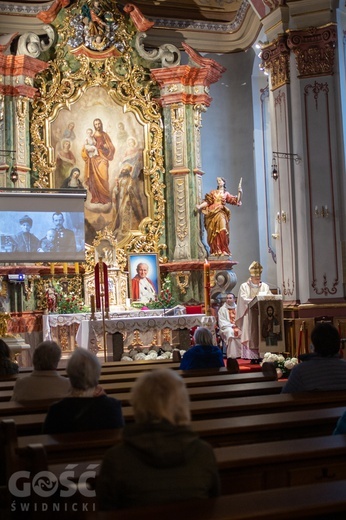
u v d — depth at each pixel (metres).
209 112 18.75
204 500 2.99
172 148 17.56
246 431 4.45
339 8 15.50
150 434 3.10
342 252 15.08
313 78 15.33
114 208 17.34
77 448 4.06
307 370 5.85
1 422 4.18
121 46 17.55
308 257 15.15
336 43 15.31
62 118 17.12
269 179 18.30
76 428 4.50
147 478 3.04
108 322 14.39
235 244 18.56
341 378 5.83
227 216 17.38
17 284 15.98
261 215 18.42
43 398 5.84
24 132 16.48
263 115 18.52
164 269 17.45
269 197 18.25
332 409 4.92
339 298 15.05
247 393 6.23
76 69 17.27
